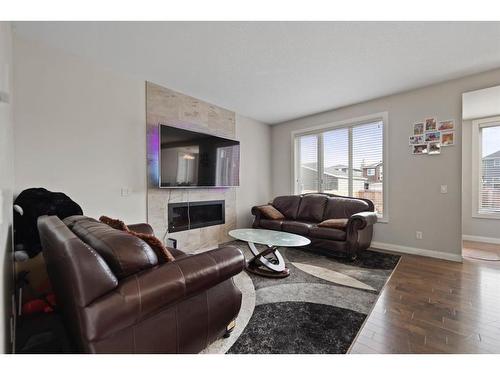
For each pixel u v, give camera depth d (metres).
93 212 2.55
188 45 2.25
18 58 2.08
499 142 4.05
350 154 4.08
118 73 2.76
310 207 3.98
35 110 2.17
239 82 3.09
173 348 1.15
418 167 3.34
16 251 1.79
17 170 2.07
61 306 1.29
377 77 2.96
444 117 3.13
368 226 3.21
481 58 2.52
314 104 3.93
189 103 3.53
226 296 1.43
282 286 2.24
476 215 4.20
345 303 1.92
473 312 1.78
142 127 2.99
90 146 2.53
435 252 3.20
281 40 2.18
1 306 0.96
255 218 4.11
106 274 0.92
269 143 5.18
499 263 2.94
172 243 3.09
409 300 1.97
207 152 3.68
